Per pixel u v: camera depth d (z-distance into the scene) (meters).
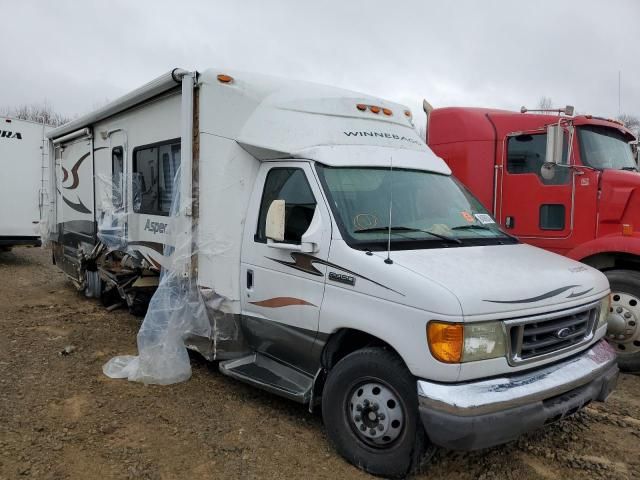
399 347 3.48
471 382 3.33
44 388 4.99
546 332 3.63
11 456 3.75
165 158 6.17
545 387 3.47
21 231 13.67
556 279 3.85
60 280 11.30
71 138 9.06
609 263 6.17
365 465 3.71
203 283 5.16
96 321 7.64
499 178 7.00
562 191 6.46
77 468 3.65
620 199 6.00
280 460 3.85
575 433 4.41
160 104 6.21
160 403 4.75
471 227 4.63
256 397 5.00
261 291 4.61
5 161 13.35
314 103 4.75
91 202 8.42
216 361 5.43
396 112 5.31
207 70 5.14
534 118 6.75
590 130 6.50
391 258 3.74
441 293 3.31
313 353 4.22
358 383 3.78
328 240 4.03
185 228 5.27
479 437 3.20
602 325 4.24
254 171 4.88
